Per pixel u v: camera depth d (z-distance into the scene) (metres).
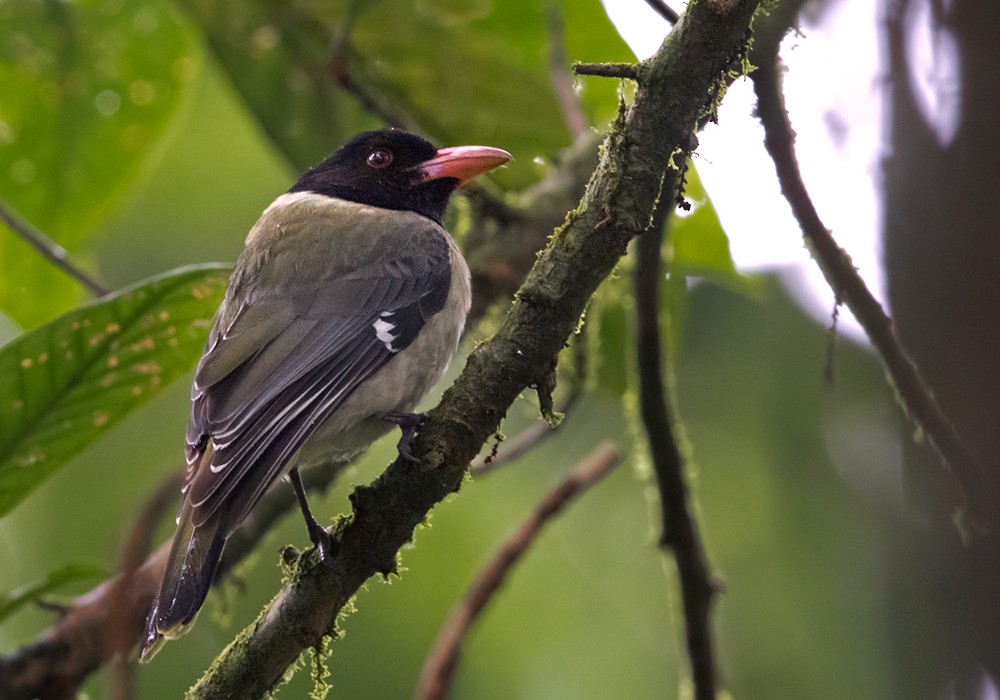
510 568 8.56
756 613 12.78
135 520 7.23
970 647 5.27
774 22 6.84
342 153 10.70
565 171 10.18
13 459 7.39
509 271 10.05
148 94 10.19
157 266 13.20
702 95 6.20
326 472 9.62
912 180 5.45
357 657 12.02
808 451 12.83
